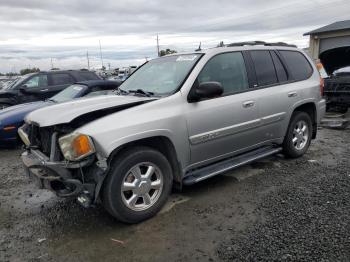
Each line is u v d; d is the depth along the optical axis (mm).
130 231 3617
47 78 10836
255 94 4766
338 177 4828
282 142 5434
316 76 5969
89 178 3488
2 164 6457
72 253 3266
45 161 3582
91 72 11766
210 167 4488
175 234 3502
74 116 3486
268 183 4738
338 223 3492
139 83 4758
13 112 7453
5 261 3184
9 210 4332
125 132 3500
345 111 10203
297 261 2904
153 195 3867
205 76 4301
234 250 3139
